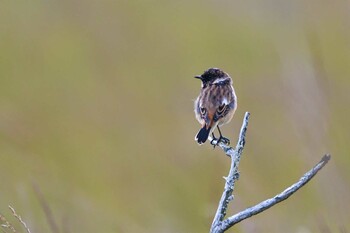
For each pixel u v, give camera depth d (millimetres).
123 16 23984
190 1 25172
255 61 21328
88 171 16547
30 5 24781
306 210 14180
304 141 14781
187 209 15031
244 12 23547
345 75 19656
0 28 23641
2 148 16562
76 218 14227
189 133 17266
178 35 23281
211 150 16141
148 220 14891
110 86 19766
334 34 21625
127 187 15961
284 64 17453
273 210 14359
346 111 16391
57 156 16922
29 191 14648
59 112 18703
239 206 13250
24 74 20719
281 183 15375
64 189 15047
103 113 18438
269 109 17562
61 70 21000
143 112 18344
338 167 14086
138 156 16719
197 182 15508
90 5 24297
